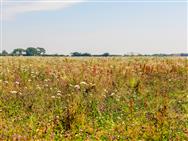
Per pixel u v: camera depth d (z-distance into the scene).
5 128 11.63
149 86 21.08
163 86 21.00
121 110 15.52
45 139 10.95
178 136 11.46
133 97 17.78
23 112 14.49
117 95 17.67
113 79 21.25
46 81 20.27
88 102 15.98
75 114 12.88
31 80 21.00
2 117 13.62
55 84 19.58
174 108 16.31
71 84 19.44
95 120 13.70
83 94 17.48
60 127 12.30
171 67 26.34
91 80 20.36
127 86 20.17
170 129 12.16
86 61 31.55
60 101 16.05
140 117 14.16
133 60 34.00
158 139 11.37
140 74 23.91
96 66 25.98
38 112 14.51
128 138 11.28
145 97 17.77
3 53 71.19
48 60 32.69
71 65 27.44
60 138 11.16
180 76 24.28
